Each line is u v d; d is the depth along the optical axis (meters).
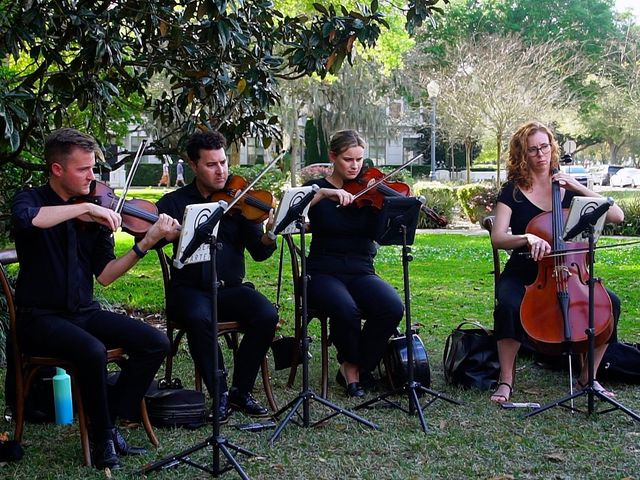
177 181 28.33
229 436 3.62
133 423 3.76
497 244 4.21
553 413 3.90
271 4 4.89
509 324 4.12
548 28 32.41
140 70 5.80
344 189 4.41
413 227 3.80
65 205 3.24
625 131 31.34
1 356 4.95
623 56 27.97
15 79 5.39
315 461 3.29
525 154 4.31
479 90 19.91
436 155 34.84
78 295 3.36
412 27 4.84
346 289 4.31
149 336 3.38
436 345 5.50
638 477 3.10
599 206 3.62
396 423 3.78
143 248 3.34
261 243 4.12
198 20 4.47
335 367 4.98
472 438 3.55
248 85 4.96
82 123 6.23
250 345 3.96
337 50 4.73
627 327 5.99
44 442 3.54
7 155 5.02
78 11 4.17
